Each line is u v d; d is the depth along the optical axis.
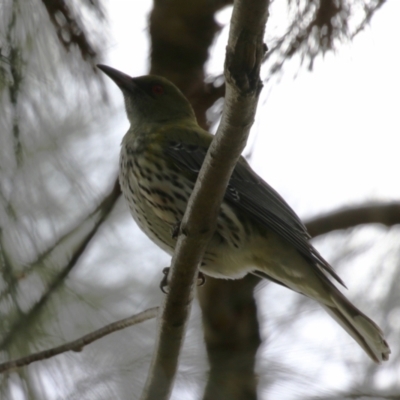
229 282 11.16
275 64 9.36
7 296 7.23
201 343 9.27
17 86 7.58
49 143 7.95
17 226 7.45
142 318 7.80
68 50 8.39
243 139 6.74
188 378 8.12
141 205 10.28
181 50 12.02
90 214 9.51
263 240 9.94
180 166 10.20
